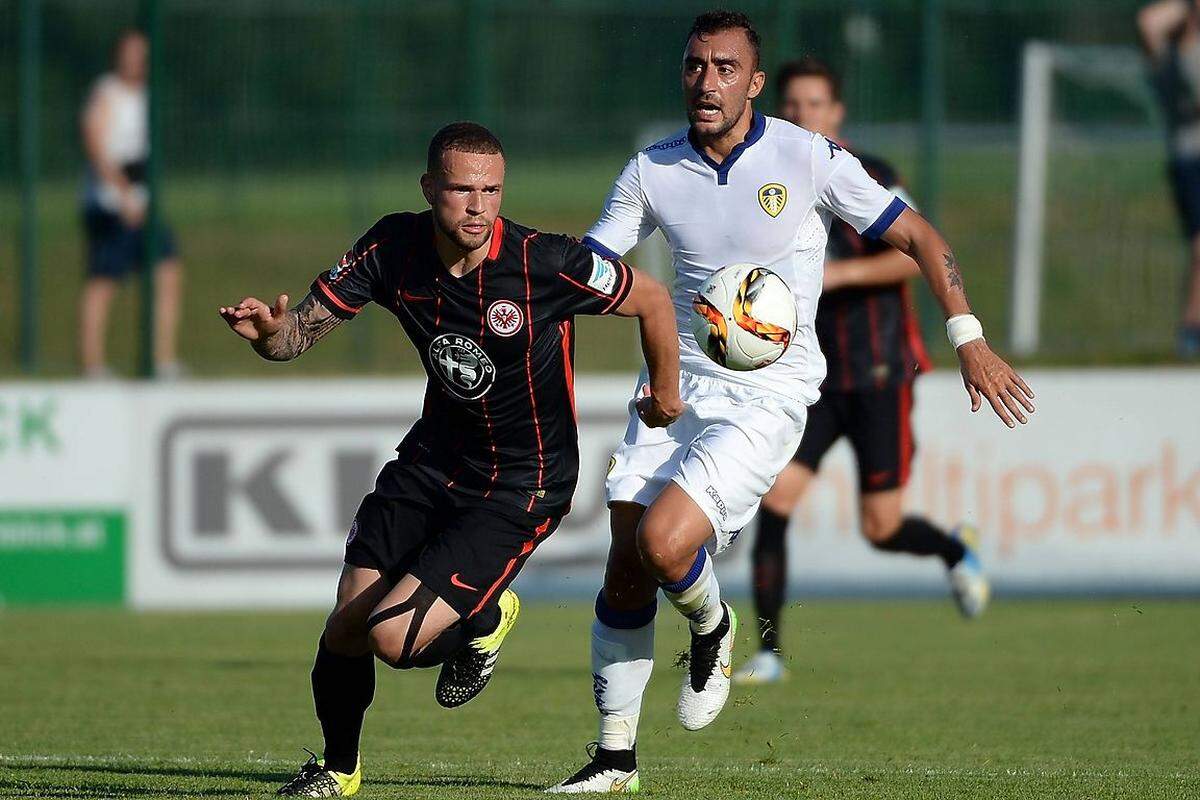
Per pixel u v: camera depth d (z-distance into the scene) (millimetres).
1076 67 47969
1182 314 48156
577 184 49344
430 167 16938
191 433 40375
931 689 29484
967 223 47844
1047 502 40438
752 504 19453
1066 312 48125
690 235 20094
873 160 28812
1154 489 40562
